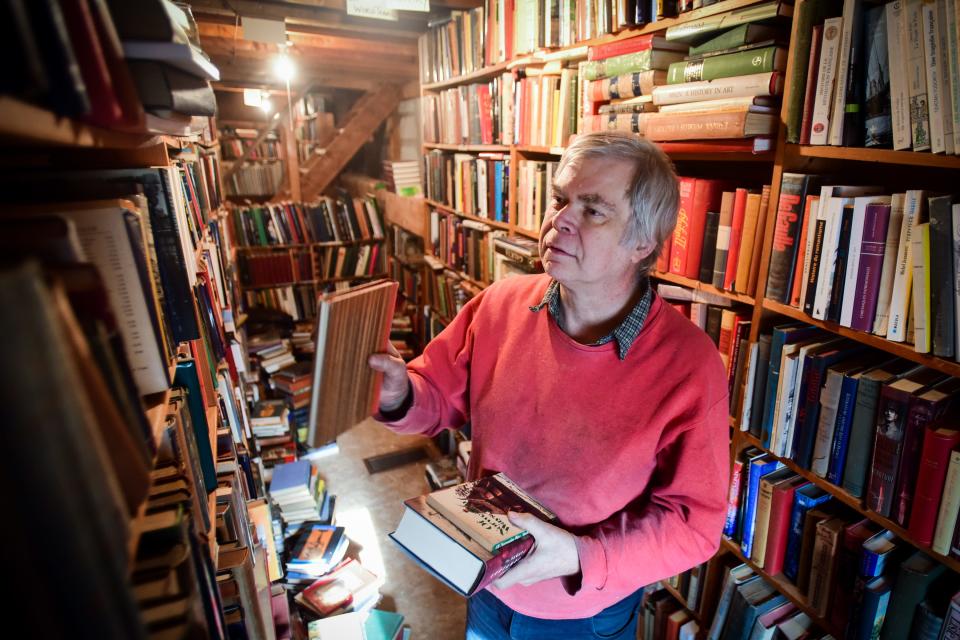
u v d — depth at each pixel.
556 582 1.07
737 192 1.31
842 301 1.08
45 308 0.29
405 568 2.37
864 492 1.10
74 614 0.31
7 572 0.29
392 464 3.18
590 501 1.01
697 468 0.94
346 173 7.81
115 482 0.36
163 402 0.70
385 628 1.96
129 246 0.63
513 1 2.25
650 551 0.91
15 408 0.28
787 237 1.18
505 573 0.84
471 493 0.99
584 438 1.01
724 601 1.47
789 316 1.24
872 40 0.96
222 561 1.03
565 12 1.88
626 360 0.99
